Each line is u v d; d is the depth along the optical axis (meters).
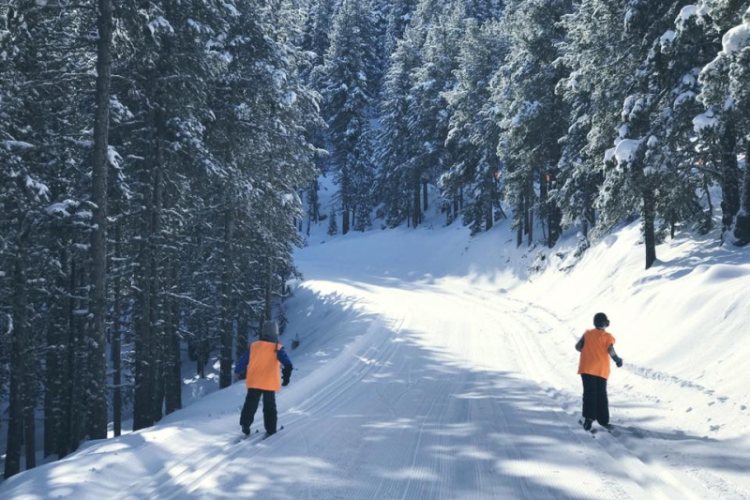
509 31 40.75
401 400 10.48
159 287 16.23
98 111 11.12
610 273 21.59
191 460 6.30
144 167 14.95
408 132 55.81
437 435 7.49
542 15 29.22
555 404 9.58
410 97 52.53
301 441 7.18
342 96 60.69
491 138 39.59
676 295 13.49
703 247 17.31
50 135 13.58
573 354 14.98
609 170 18.06
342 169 61.75
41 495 5.09
